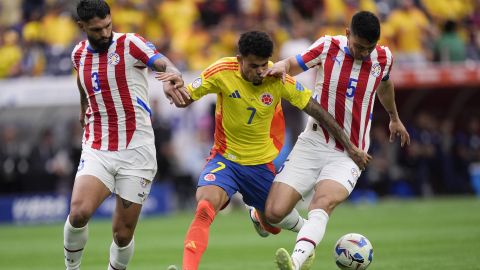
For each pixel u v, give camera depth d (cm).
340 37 2764
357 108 2762
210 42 7450
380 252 3644
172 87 2516
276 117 2788
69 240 2584
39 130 6494
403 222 5097
